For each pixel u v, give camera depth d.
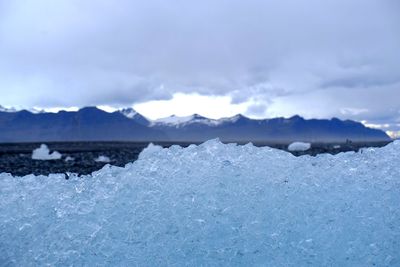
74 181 4.20
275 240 3.40
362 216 3.49
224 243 3.39
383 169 3.85
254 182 3.73
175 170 3.91
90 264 3.38
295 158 4.01
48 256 3.49
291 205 3.58
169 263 3.35
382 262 3.26
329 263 3.28
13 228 3.76
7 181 4.28
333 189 3.69
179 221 3.53
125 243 3.46
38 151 24.62
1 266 3.54
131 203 3.71
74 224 3.63
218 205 3.58
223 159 3.95
